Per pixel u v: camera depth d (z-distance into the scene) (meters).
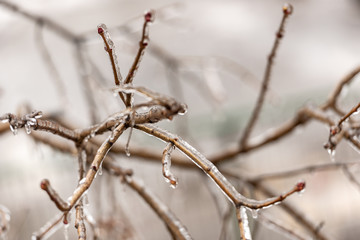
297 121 0.91
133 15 1.76
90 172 0.66
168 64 1.39
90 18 1.76
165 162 0.66
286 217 1.17
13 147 1.48
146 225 1.29
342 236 1.50
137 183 0.81
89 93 1.08
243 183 1.04
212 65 1.36
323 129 1.44
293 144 1.46
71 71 1.79
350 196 1.56
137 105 0.65
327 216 1.53
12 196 1.48
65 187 1.48
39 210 1.49
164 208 0.80
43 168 1.47
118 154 0.97
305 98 1.29
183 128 1.20
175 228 0.79
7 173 1.47
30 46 1.87
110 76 1.68
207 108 1.84
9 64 1.82
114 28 1.19
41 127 0.69
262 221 0.84
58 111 1.03
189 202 1.39
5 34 1.84
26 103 0.92
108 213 0.90
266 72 0.86
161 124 1.35
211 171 0.67
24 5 1.58
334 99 0.86
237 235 1.14
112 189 0.91
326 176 1.56
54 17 1.71
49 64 1.16
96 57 1.66
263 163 1.45
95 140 0.86
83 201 0.68
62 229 1.40
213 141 1.38
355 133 0.75
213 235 1.43
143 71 1.92
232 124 1.37
